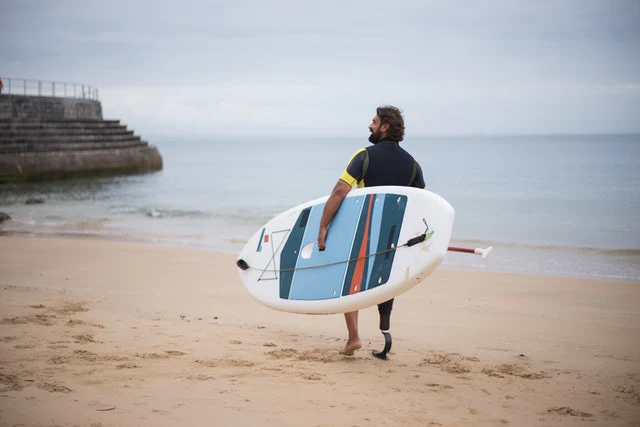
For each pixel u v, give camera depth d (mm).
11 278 9211
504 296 8562
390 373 4254
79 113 41094
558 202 22672
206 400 3369
